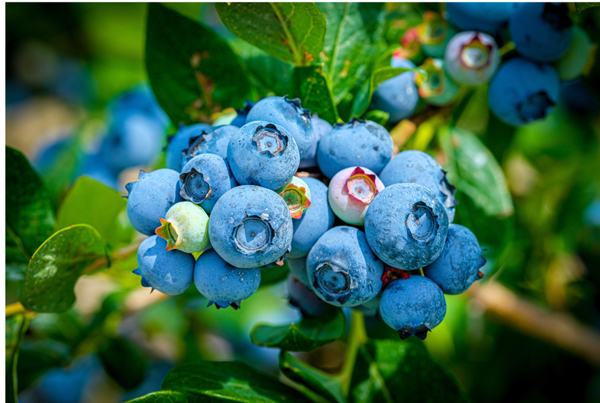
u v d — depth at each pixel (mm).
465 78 339
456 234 292
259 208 276
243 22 320
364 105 326
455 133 361
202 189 283
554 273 455
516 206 470
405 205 282
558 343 437
